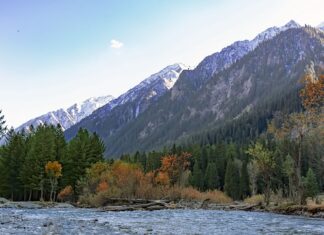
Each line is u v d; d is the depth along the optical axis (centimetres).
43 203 6925
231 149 14975
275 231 2719
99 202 6556
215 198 7931
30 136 10356
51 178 8800
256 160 7062
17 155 9119
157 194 7175
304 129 5216
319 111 5044
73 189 9144
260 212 4969
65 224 2867
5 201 6950
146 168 12962
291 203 5094
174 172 9838
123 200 6391
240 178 11525
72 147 9494
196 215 4241
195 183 12069
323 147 7906
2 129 9025
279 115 5497
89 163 9388
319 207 4241
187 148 15150
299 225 3156
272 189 9100
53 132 10188
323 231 2725
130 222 3284
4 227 2523
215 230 2753
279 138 5556
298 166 5303
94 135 10075
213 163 12425
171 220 3556
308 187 8556
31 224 2781
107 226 2817
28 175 8925
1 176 9000
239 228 2908
